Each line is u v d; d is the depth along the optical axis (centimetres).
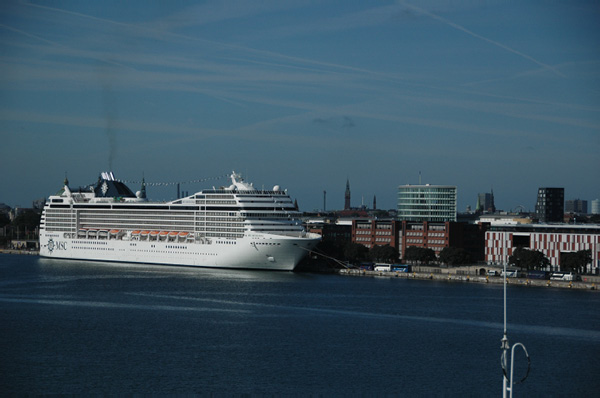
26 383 14938
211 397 14325
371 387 14988
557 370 16300
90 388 14712
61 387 14738
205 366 16125
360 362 16575
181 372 15700
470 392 14838
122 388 14725
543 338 18975
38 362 16275
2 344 17712
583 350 17862
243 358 16738
